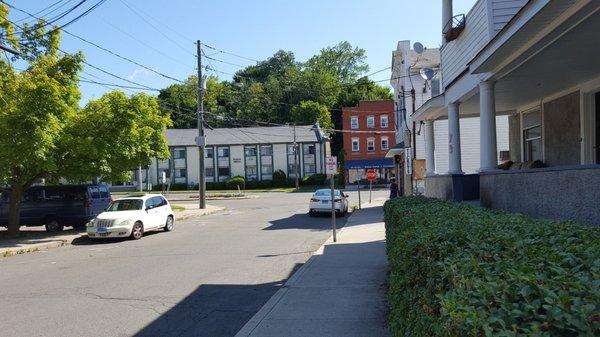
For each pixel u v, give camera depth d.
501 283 2.43
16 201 19.33
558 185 6.73
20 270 12.39
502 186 9.21
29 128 16.30
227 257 13.29
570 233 3.97
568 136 12.91
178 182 77.00
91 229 18.16
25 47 20.08
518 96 13.69
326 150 77.12
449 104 14.27
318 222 23.36
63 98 19.11
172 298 8.73
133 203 19.66
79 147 18.80
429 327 2.80
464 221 5.05
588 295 2.16
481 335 2.00
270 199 46.12
